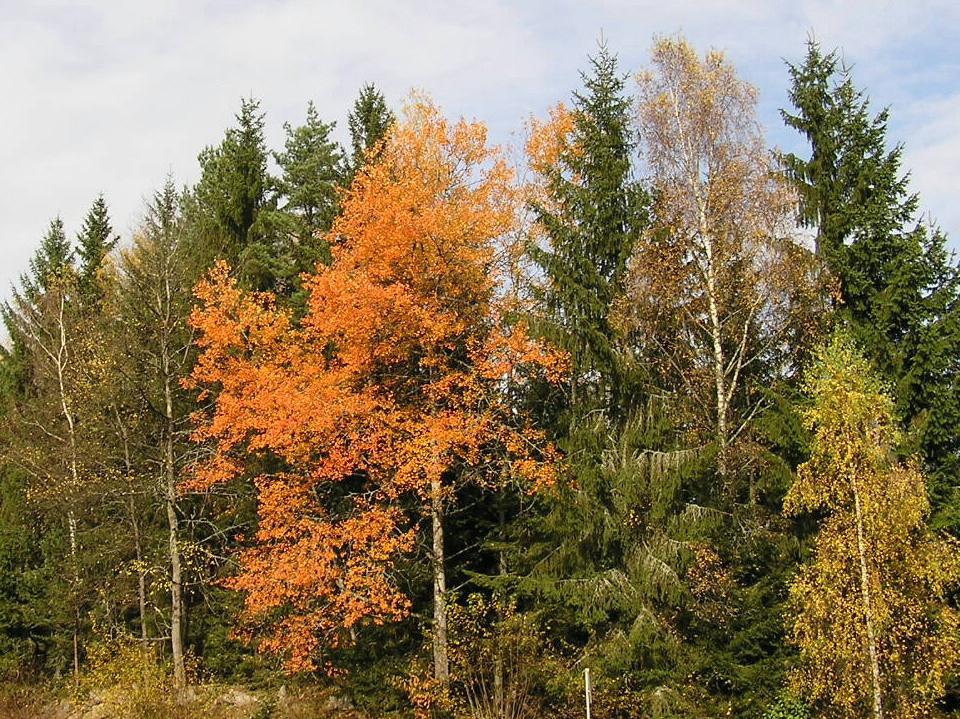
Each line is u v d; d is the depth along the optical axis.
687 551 17.91
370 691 21.77
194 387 24.47
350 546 20.86
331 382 20.42
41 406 30.97
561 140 21.94
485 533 24.53
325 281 20.75
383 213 19.78
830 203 23.97
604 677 17.95
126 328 25.73
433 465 19.36
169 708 21.14
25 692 26.92
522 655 19.47
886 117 24.30
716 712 17.66
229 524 27.72
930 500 20.30
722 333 22.75
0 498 30.88
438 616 20.23
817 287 21.48
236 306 23.33
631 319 20.62
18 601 28.98
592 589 18.12
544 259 20.39
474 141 20.86
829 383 16.58
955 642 15.83
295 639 20.73
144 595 27.17
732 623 18.45
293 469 23.20
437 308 20.55
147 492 25.33
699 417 21.97
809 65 25.14
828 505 16.77
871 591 15.87
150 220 26.19
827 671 16.47
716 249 22.16
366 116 33.09
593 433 19.38
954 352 21.34
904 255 22.03
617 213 21.39
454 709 19.23
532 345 19.70
